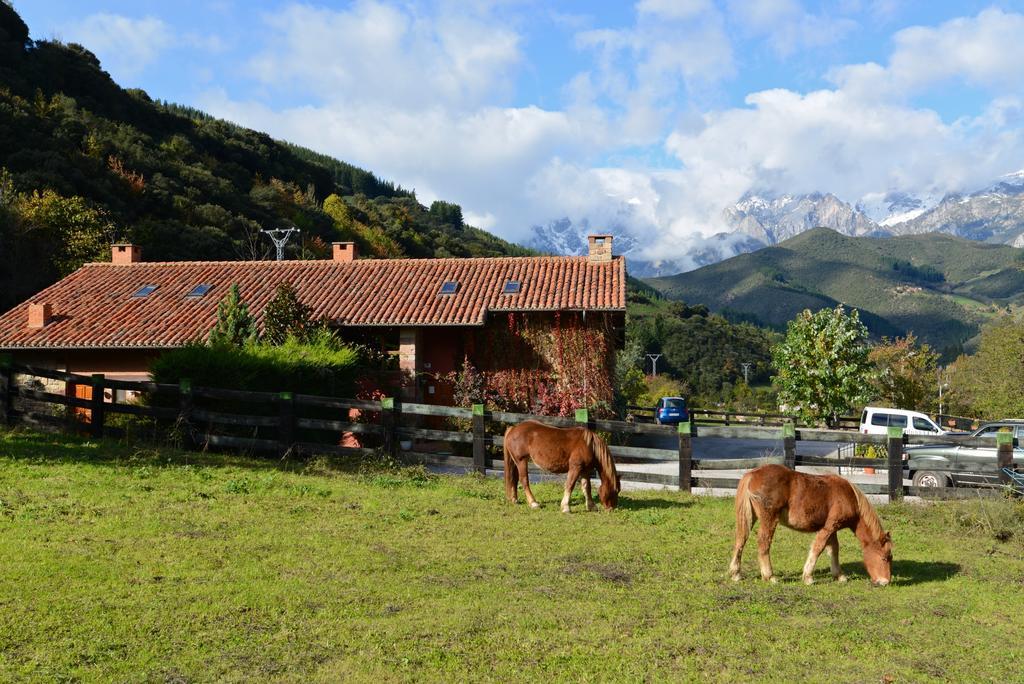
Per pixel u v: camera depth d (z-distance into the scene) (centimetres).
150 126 8400
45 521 843
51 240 4147
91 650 537
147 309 2467
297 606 645
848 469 2147
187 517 913
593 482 1425
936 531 1059
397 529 936
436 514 1033
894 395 3350
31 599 619
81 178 5194
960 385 3619
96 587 657
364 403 1444
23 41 7675
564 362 2322
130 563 727
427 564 789
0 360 1473
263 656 545
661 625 632
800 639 610
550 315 2367
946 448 1532
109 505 938
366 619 622
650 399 4916
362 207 11100
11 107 5634
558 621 631
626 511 1115
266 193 7975
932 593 754
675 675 537
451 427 2272
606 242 2744
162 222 5528
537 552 859
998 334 3478
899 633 632
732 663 559
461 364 2397
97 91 7950
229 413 1528
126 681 497
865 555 787
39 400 1467
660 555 861
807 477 778
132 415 1547
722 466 1309
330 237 8256
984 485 1316
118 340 2227
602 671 539
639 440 3250
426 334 2419
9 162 5025
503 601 679
